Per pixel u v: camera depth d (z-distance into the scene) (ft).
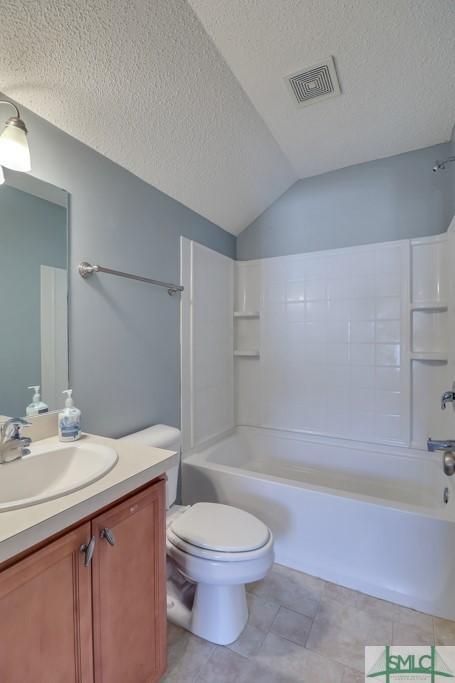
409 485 6.85
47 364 4.12
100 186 4.82
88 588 2.68
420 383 6.93
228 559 3.90
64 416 3.91
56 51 3.52
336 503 5.26
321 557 5.38
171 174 5.86
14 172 3.76
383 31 4.07
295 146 6.63
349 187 7.54
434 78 4.83
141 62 4.02
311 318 7.98
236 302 8.83
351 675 3.83
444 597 4.61
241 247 8.83
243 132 5.81
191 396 6.98
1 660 2.12
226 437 8.21
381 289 7.20
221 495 6.23
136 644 3.19
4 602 2.13
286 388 8.30
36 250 4.00
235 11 3.82
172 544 4.27
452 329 6.15
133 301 5.46
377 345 7.26
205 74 4.52
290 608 4.78
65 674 2.51
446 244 6.55
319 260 7.86
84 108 4.18
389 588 4.92
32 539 2.19
